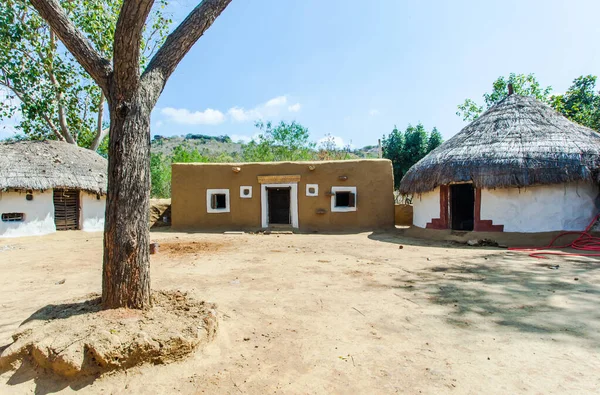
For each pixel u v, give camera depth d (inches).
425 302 165.6
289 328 136.1
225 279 213.6
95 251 339.6
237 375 102.0
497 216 374.9
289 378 100.3
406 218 580.1
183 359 106.9
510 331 129.2
